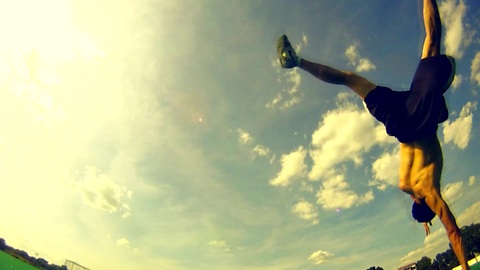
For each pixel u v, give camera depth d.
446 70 2.91
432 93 2.86
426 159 2.86
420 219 3.12
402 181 3.15
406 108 3.03
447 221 2.73
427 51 3.06
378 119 3.20
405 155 3.06
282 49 3.77
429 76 2.93
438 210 2.76
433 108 2.86
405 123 3.00
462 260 2.55
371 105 3.25
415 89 3.02
